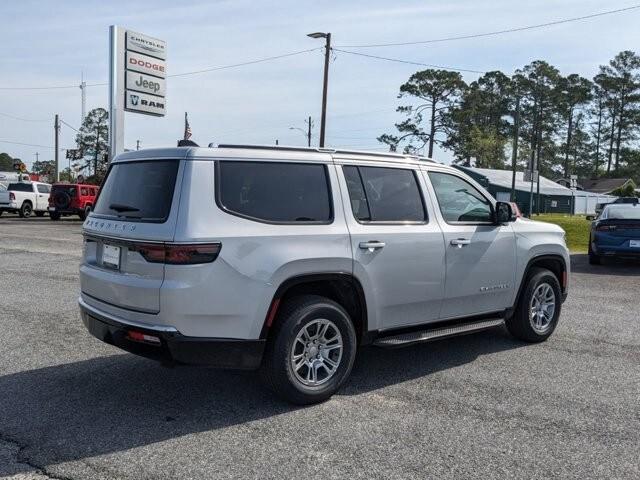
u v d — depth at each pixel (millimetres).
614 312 8719
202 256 4305
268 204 4719
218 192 4516
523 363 6078
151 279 4375
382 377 5598
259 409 4758
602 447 4141
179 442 4141
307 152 5094
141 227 4480
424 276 5559
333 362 4965
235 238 4441
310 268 4773
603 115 101000
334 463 3854
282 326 4652
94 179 64750
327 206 5027
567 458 3969
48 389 5168
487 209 6297
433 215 5742
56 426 4395
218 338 4402
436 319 5805
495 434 4328
